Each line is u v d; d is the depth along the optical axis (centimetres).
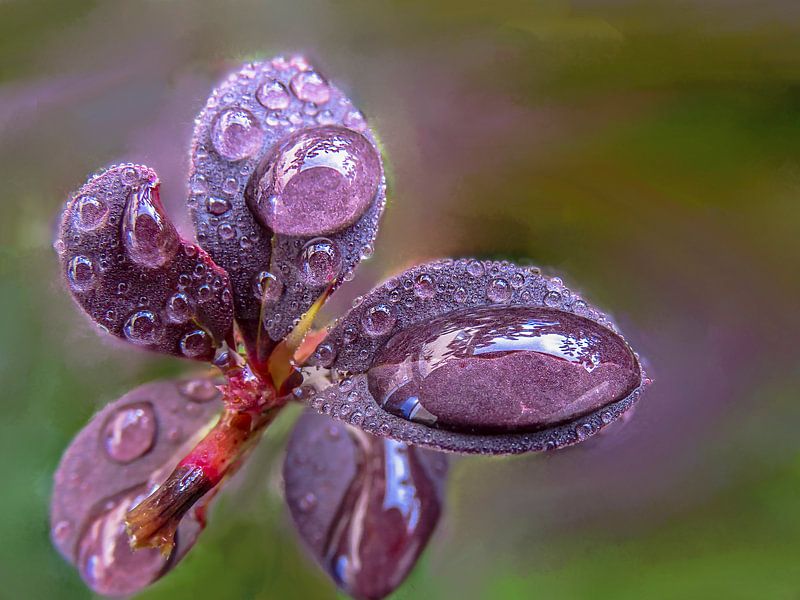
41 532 15
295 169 14
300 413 15
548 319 13
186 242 14
